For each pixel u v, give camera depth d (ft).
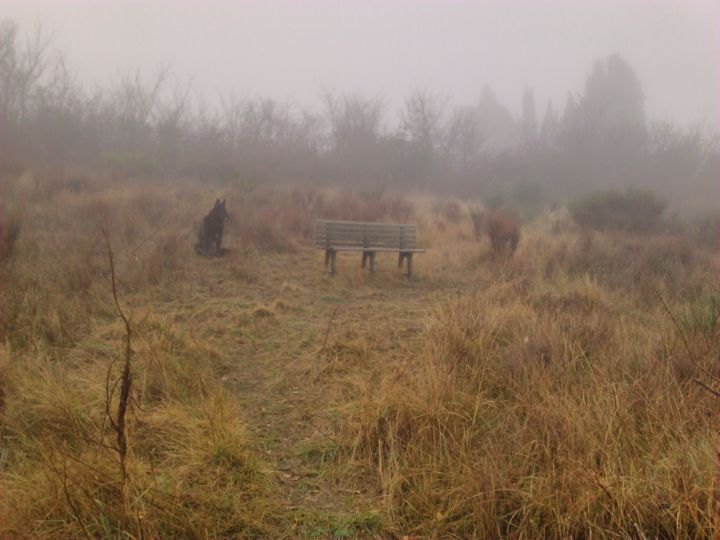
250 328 17.70
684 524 7.70
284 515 8.70
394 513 8.75
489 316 16.79
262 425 11.64
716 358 12.51
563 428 9.70
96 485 8.34
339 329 17.81
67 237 26.81
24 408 10.74
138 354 14.03
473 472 9.04
